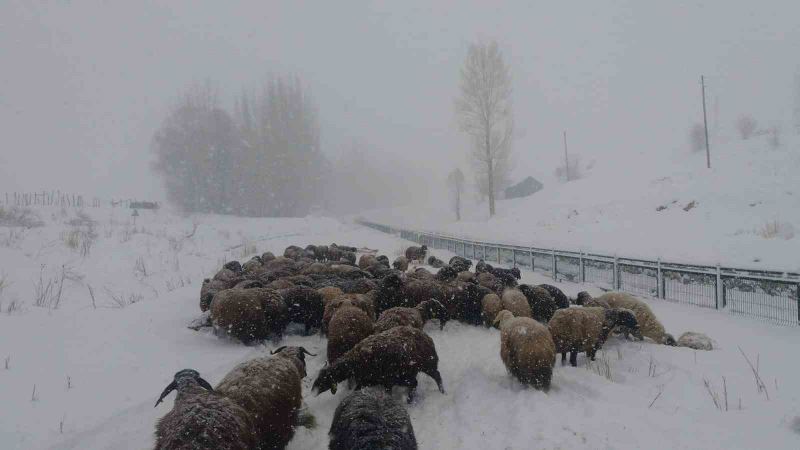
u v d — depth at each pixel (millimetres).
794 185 20094
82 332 7195
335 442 3842
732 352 7051
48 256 13891
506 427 4859
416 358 5688
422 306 8234
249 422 3654
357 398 4086
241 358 6992
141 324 8000
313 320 8695
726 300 9703
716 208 20688
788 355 6738
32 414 4668
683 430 4465
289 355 5078
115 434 4625
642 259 11891
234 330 7469
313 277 11203
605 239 21750
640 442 4246
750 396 5359
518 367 5734
